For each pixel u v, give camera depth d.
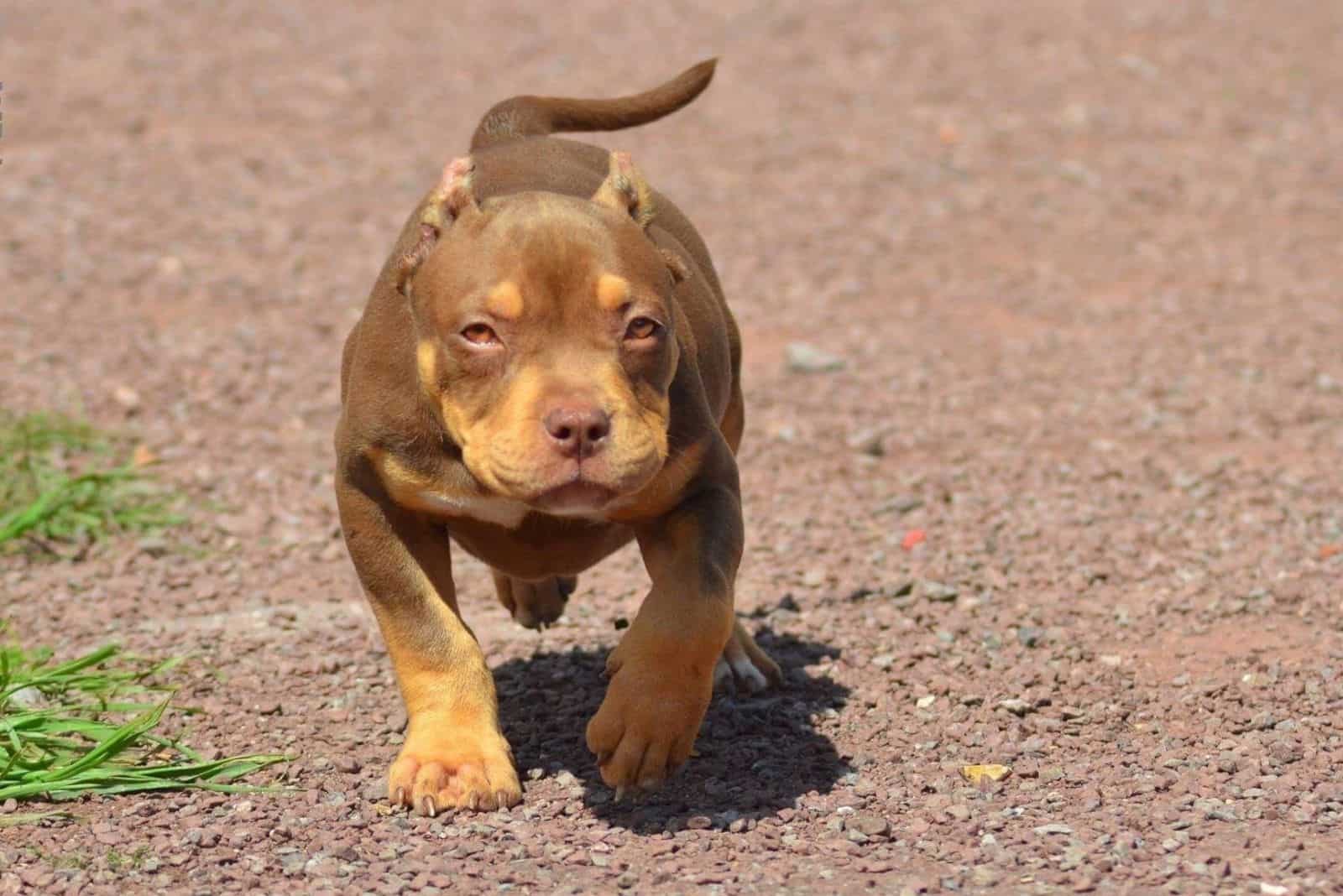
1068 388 17.45
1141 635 10.98
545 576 8.98
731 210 23.95
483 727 8.45
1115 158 26.66
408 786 8.22
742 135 27.34
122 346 18.06
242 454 15.31
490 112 10.57
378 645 10.93
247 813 8.29
